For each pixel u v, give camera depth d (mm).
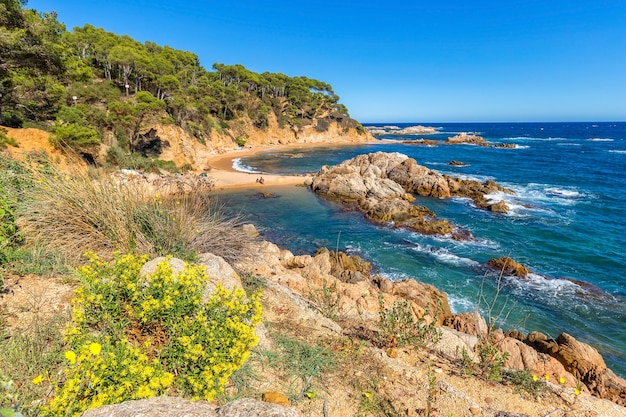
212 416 1972
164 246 5289
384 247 16859
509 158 52688
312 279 9125
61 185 5207
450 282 13180
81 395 2152
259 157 54562
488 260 15188
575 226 19859
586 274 13914
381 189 27156
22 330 2904
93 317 2779
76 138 21188
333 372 3605
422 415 3119
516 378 4133
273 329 4316
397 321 4855
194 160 39125
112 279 3084
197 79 69875
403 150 67375
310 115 92938
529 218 21594
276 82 92375
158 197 6164
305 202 26250
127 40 59219
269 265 8961
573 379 5973
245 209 23859
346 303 6961
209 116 61688
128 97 44469
